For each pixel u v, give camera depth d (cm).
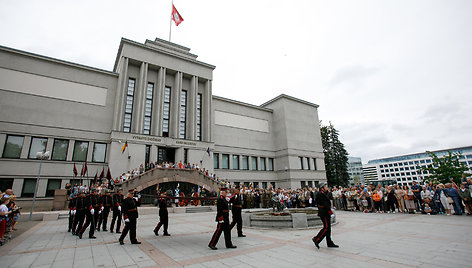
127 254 816
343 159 6116
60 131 2853
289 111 4919
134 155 3075
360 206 2239
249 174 4369
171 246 927
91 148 2994
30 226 1531
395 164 15688
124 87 3238
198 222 1656
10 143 2617
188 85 3981
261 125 4822
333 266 643
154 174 2734
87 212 1132
